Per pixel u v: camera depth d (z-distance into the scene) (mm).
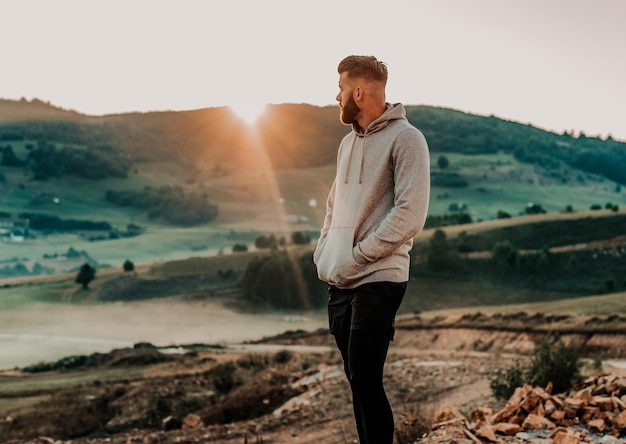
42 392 45438
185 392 24281
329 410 13992
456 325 72875
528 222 170750
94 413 22812
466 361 27938
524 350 58250
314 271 143625
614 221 164500
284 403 16828
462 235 163375
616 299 85125
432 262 139875
